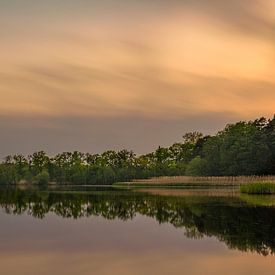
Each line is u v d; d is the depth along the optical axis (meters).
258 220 28.31
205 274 14.95
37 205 43.69
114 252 18.84
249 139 116.44
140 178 168.25
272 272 15.10
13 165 186.50
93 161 188.25
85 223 28.62
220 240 21.22
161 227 26.17
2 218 31.80
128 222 28.78
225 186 92.75
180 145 176.62
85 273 15.20
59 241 21.72
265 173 107.31
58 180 182.62
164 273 15.09
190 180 106.94
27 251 19.20
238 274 14.90
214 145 128.00
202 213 32.97
